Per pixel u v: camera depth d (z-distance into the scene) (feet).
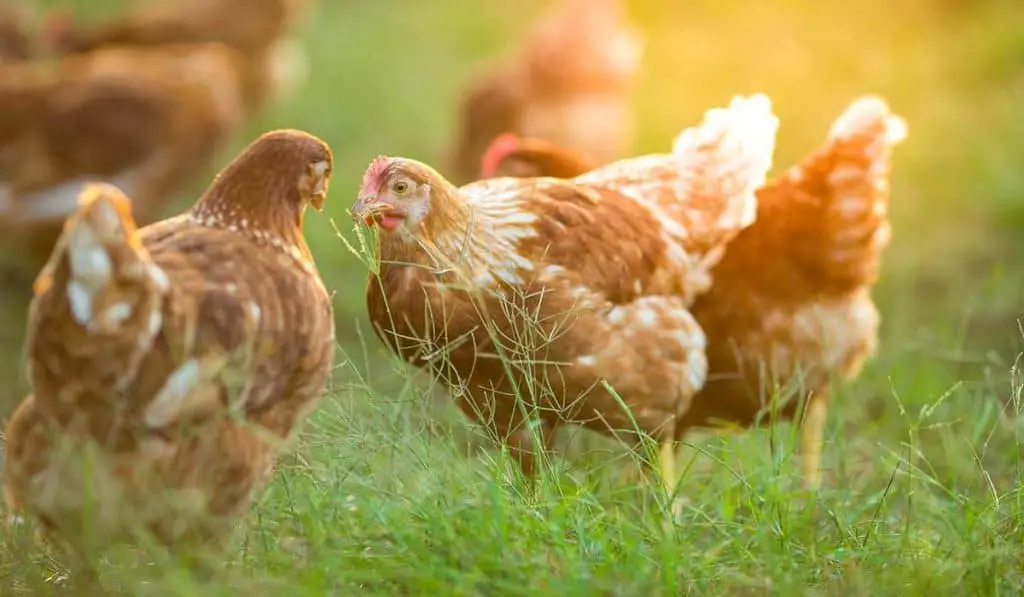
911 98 56.80
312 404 18.15
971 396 28.27
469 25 69.56
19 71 39.83
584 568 16.92
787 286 24.81
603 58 44.91
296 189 18.71
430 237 20.45
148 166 38.63
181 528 16.70
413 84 61.21
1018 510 19.21
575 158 28.99
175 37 46.52
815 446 24.41
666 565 17.03
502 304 20.36
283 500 19.20
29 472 16.56
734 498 20.88
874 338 26.02
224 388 16.39
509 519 17.89
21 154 37.78
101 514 16.39
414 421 21.21
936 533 19.88
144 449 16.19
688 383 22.68
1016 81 56.85
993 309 36.27
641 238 22.31
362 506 18.66
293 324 17.39
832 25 64.39
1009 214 43.93
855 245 24.67
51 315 15.39
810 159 25.18
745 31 65.31
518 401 19.90
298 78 55.62
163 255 16.88
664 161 24.31
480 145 44.32
